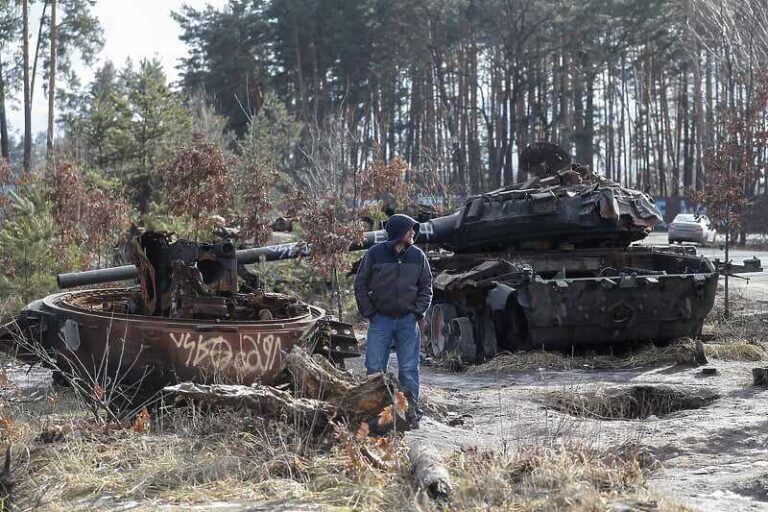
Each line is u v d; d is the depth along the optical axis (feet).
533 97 189.88
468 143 193.77
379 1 173.06
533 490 18.70
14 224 55.88
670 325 44.34
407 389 26.84
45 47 160.15
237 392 22.86
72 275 41.37
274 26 177.58
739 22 162.61
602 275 46.03
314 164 76.18
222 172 53.67
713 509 18.49
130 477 20.42
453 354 44.01
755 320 54.13
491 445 24.03
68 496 19.53
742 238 131.23
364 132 170.91
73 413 26.35
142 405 25.61
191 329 26.07
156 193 79.92
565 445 22.38
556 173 50.03
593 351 44.91
